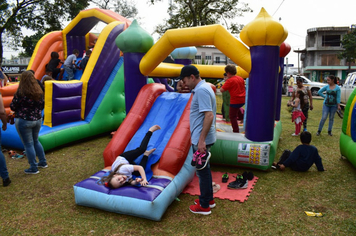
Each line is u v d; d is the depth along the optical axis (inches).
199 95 125.9
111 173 147.8
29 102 186.4
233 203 151.4
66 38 360.8
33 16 863.1
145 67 212.5
